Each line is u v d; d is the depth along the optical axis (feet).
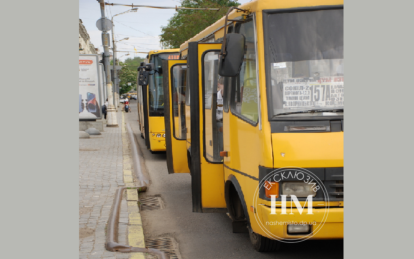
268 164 14.70
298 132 14.97
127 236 19.80
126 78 300.81
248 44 17.08
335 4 16.15
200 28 122.42
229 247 19.74
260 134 15.23
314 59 15.81
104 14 83.30
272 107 15.30
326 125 15.08
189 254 19.03
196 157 21.36
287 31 16.02
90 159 46.73
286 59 15.78
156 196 31.19
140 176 36.96
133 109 197.77
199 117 21.30
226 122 19.56
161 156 52.19
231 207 20.06
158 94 50.49
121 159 46.93
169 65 29.60
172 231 22.65
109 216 23.18
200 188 21.30
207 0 129.70
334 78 15.65
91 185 32.37
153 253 17.70
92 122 79.97
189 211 26.68
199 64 21.47
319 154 14.57
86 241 19.04
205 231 22.47
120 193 29.12
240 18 18.02
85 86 77.05
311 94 15.52
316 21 16.11
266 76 15.61
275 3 16.14
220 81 21.08
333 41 15.97
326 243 19.74
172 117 29.91
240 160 17.51
